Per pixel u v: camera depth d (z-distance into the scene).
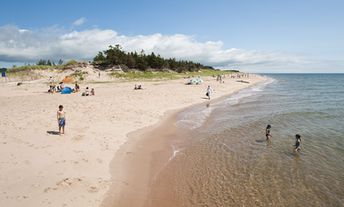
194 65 133.12
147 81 69.06
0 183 10.91
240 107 35.66
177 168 14.33
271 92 60.44
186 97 42.59
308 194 11.66
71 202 9.97
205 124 24.77
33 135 17.34
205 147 17.95
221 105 37.19
